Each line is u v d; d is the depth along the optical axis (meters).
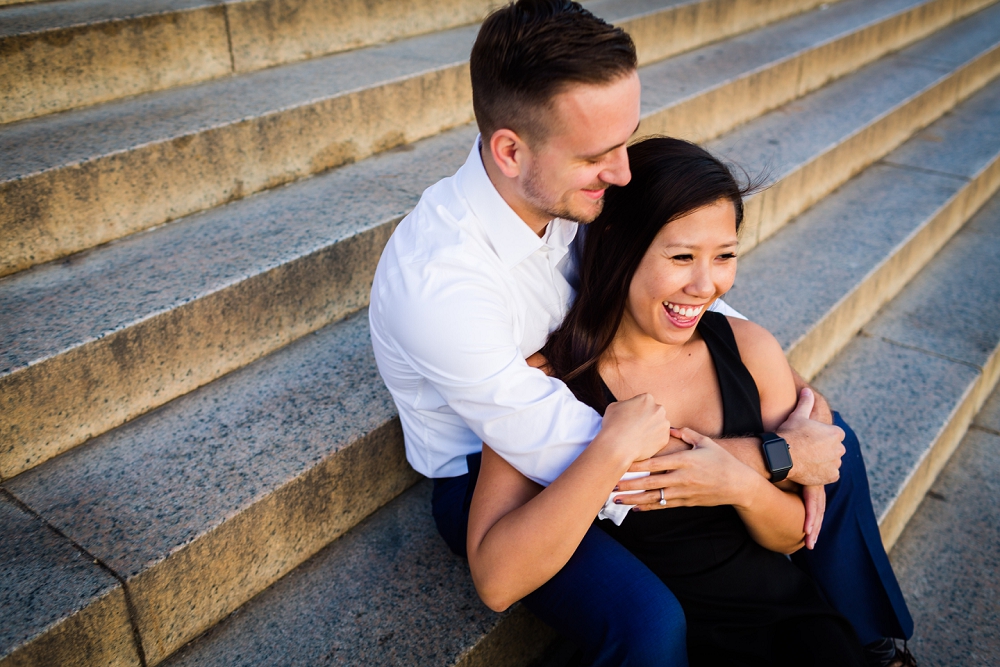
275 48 3.03
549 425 1.37
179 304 1.90
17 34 2.35
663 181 1.41
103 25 2.52
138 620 1.49
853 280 2.94
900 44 5.24
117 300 1.92
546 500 1.32
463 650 1.59
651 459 1.42
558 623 1.46
